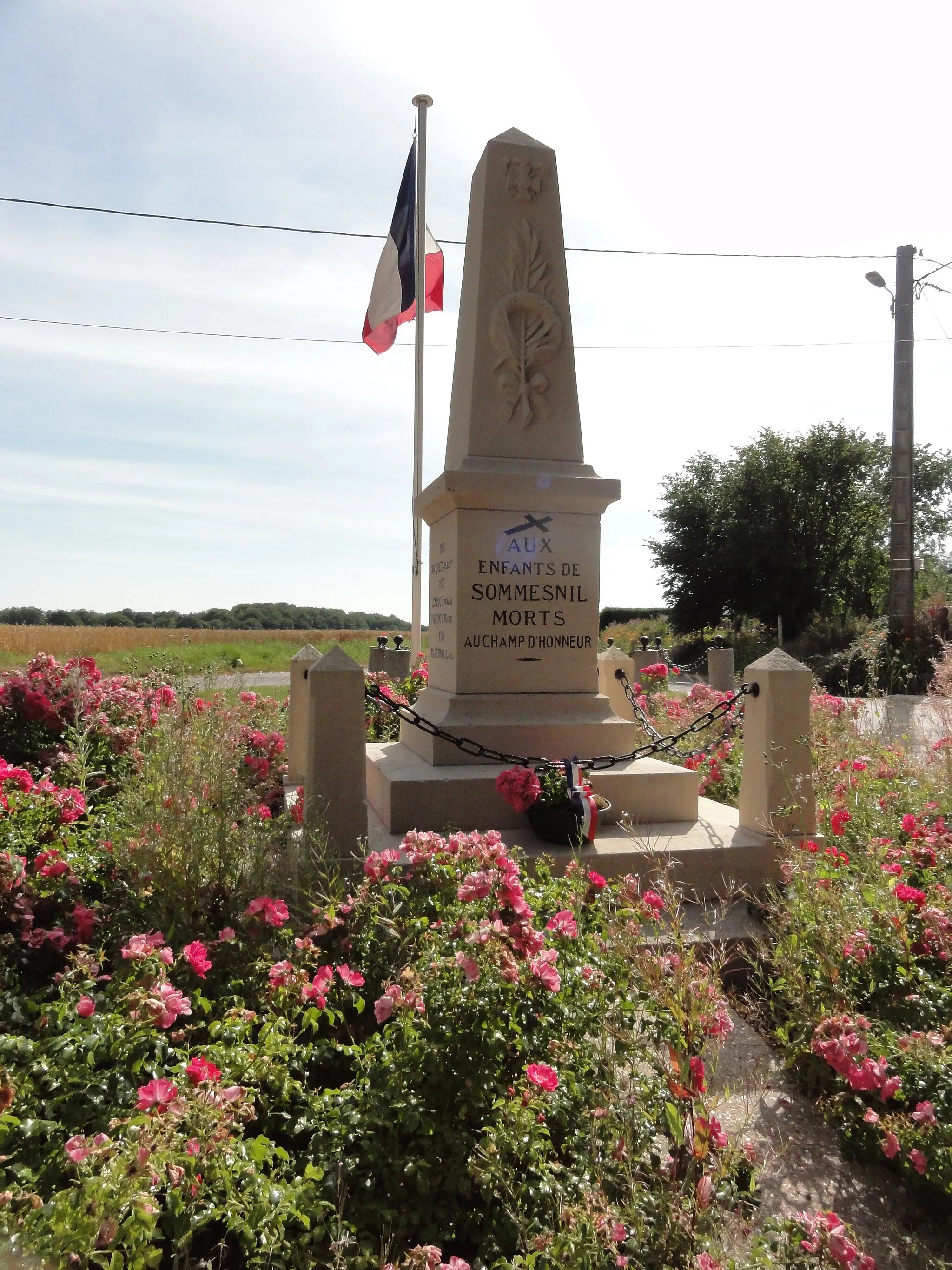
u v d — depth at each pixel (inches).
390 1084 94.5
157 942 110.3
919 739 292.5
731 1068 125.3
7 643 1284.4
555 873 182.4
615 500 239.3
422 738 236.7
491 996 98.1
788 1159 106.3
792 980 128.8
